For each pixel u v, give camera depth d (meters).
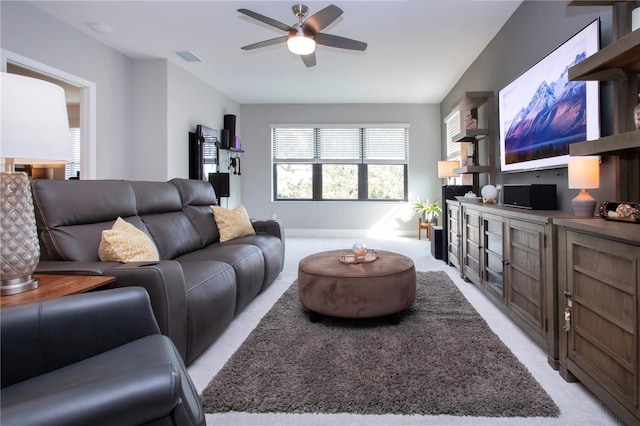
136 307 1.18
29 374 1.00
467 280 3.40
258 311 2.63
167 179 4.51
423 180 6.68
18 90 1.24
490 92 3.80
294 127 6.82
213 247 2.99
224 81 5.42
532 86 2.85
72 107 6.23
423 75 5.07
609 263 1.34
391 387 1.57
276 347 1.97
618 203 1.60
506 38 3.49
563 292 1.66
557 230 1.74
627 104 1.70
